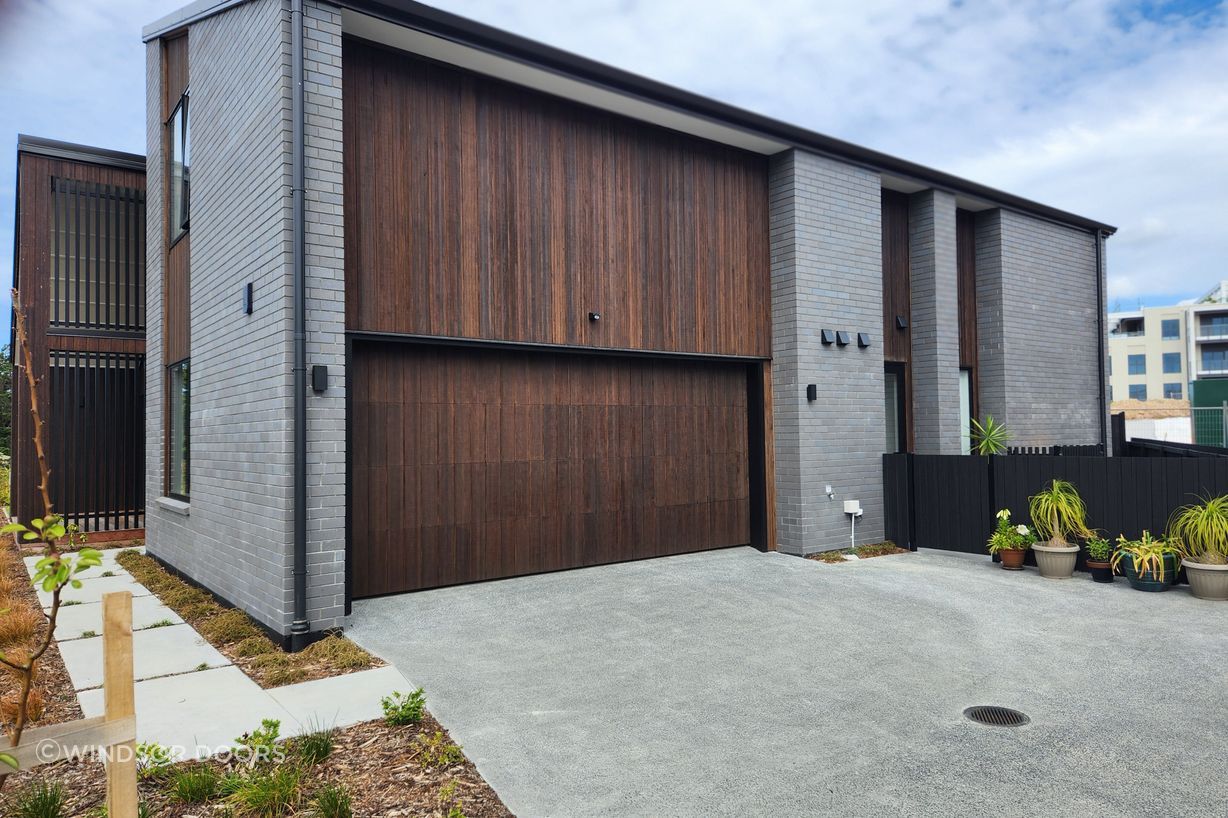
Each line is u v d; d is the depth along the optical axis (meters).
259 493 6.41
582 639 6.00
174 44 9.45
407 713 4.30
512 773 3.76
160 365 9.66
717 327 9.34
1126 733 4.29
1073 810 3.46
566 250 8.10
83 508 11.41
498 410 7.86
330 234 6.20
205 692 4.84
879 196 10.57
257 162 6.52
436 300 7.21
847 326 10.08
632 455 8.84
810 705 4.69
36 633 6.33
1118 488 8.41
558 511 8.25
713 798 3.54
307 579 5.98
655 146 8.88
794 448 9.52
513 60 7.27
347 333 6.60
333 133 6.25
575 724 4.38
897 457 10.18
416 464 7.33
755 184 9.80
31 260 11.19
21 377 11.05
